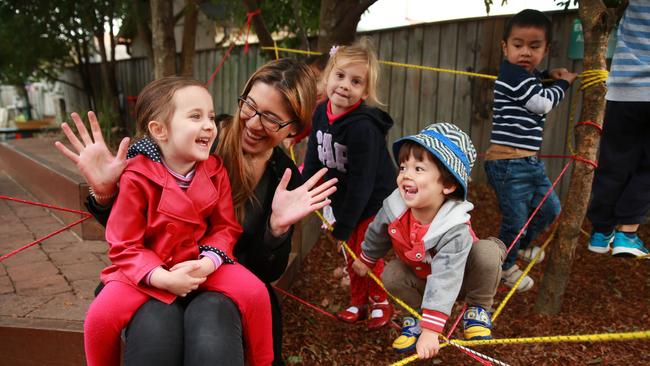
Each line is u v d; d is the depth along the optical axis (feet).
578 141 10.11
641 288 11.81
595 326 10.25
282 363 7.06
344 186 9.78
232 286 5.67
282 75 6.43
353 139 9.00
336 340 9.91
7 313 8.39
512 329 10.28
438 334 6.66
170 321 5.30
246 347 6.03
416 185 6.79
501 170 10.44
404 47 19.45
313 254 14.03
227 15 20.61
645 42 8.59
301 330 10.19
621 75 8.71
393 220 7.39
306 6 20.30
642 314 10.66
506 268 10.75
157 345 5.08
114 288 5.42
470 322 7.34
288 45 21.49
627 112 8.71
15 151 19.02
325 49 15.11
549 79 10.73
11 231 13.07
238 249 6.84
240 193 6.59
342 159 9.43
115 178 5.65
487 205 16.88
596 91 9.66
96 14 29.37
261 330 5.86
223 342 5.16
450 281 6.69
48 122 44.04
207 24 28.35
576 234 10.36
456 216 6.90
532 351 9.47
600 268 12.89
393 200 7.57
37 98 54.95
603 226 9.42
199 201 5.82
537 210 10.03
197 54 29.09
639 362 9.10
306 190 6.40
